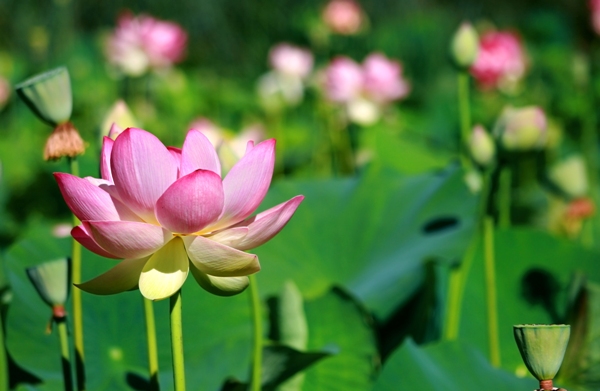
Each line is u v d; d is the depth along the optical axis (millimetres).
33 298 2217
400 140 3760
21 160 4883
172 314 1858
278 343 2166
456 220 2633
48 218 4227
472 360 2182
